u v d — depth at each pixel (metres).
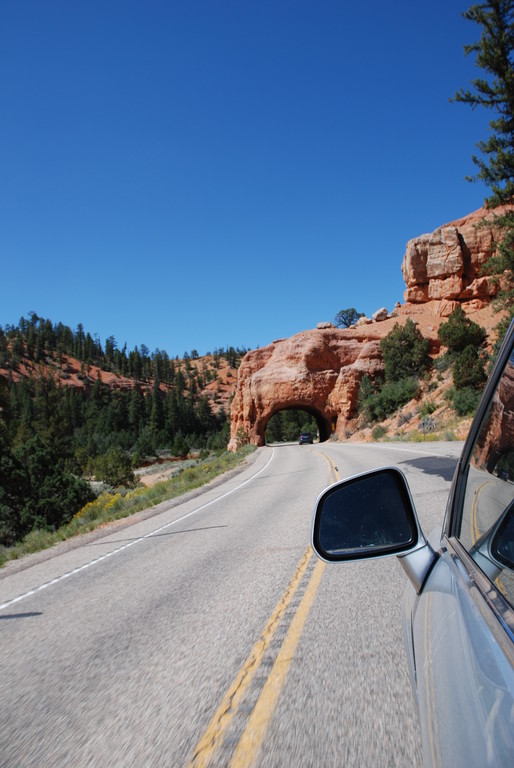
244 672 4.04
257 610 5.53
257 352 82.38
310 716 3.25
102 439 128.75
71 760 3.09
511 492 1.64
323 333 75.25
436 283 72.06
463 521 2.12
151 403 179.12
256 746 2.99
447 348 57.66
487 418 1.94
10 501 29.00
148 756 3.04
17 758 3.17
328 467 22.64
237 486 20.55
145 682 4.08
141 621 5.60
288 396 73.44
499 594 1.50
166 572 7.75
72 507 29.38
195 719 3.41
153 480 63.19
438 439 32.34
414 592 2.54
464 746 1.15
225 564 7.82
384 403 56.81
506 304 30.94
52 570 9.19
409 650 2.34
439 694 1.44
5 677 4.50
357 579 6.25
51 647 5.12
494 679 1.19
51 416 83.38
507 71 26.25
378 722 3.07
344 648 4.26
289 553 8.07
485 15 26.97
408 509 2.45
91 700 3.87
